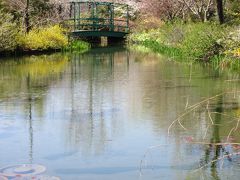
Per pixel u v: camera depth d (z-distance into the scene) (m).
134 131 8.27
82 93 11.91
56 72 16.41
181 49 21.30
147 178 6.11
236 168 6.43
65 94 11.77
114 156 6.99
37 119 9.15
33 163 6.70
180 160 6.77
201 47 18.91
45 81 14.05
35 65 18.77
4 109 10.02
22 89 12.53
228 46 17.73
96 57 23.03
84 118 9.22
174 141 7.64
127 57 22.78
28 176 6.19
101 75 15.59
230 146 7.33
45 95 11.64
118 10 40.50
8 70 16.92
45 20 28.56
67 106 10.33
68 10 35.31
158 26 34.44
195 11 28.31
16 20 25.38
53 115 9.48
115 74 15.80
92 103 10.62
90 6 39.28
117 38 36.22
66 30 29.84
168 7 34.97
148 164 6.62
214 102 10.37
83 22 36.16
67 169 6.47
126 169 6.46
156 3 35.69
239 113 9.27
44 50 25.52
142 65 18.55
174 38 24.41
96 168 6.49
